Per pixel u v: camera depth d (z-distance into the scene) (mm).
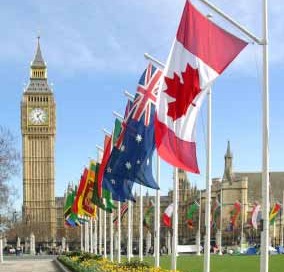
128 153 35469
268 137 21375
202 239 160625
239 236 166500
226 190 187125
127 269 39219
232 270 58281
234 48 22250
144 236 164000
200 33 22891
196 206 122062
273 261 76250
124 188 39844
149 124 35031
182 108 23297
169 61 23484
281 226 153625
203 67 22703
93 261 54688
